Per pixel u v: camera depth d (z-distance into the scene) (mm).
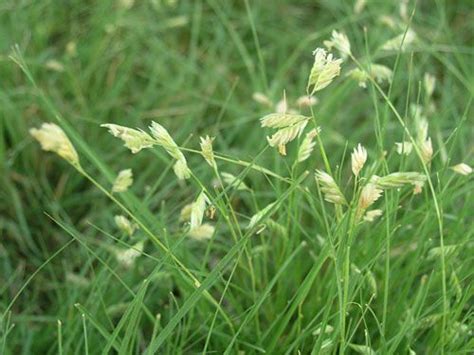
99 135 301
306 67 317
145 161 294
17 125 291
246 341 213
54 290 256
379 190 165
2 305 240
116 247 243
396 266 217
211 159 175
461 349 198
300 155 180
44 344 233
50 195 284
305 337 199
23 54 310
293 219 212
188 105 311
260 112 287
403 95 319
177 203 275
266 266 223
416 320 195
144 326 238
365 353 190
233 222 260
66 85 313
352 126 318
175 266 191
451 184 250
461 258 218
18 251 272
